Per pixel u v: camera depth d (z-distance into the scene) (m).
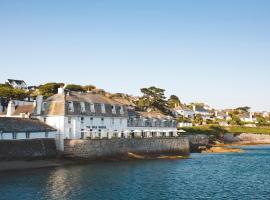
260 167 80.06
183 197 48.53
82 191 51.12
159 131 110.88
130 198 47.44
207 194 50.69
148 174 67.38
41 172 66.94
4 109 129.62
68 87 181.38
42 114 88.94
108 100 102.62
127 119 104.81
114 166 77.69
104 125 96.75
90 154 83.56
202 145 142.12
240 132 183.38
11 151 71.94
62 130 85.00
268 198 48.66
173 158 98.06
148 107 183.00
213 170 74.38
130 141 92.94
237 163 87.44
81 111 90.31
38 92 172.38
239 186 57.00
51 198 46.72
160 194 50.12
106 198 47.25
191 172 71.12
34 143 77.75
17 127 76.00
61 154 82.50
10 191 50.12
